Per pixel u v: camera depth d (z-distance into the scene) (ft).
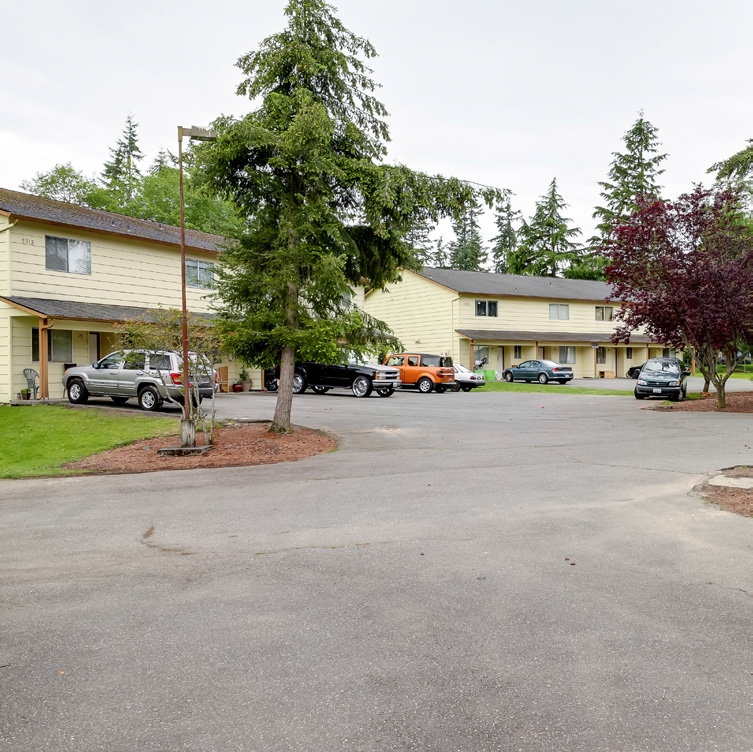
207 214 128.57
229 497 24.54
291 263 39.01
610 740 8.41
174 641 11.62
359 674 10.25
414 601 13.41
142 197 132.67
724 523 19.21
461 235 248.11
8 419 49.78
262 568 15.84
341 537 18.47
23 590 14.57
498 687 9.80
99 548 18.03
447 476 27.66
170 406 59.11
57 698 9.65
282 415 42.11
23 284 59.06
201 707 9.34
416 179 39.24
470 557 16.35
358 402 68.85
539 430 44.42
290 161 38.75
